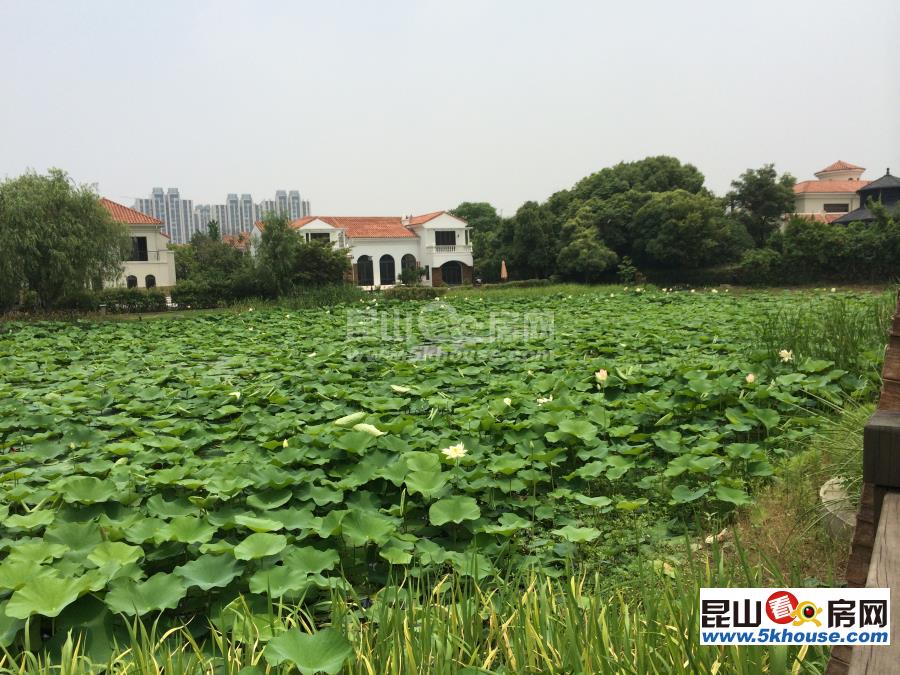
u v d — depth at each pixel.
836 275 28.61
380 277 49.16
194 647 2.40
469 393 7.32
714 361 7.50
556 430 5.21
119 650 2.56
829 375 6.06
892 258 27.19
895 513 1.69
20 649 2.58
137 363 10.26
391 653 2.29
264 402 6.97
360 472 4.33
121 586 2.76
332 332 13.88
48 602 2.57
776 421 5.16
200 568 3.00
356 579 3.37
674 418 5.75
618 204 38.91
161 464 5.16
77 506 3.82
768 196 40.22
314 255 27.12
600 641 2.29
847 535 3.28
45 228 20.06
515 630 2.41
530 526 3.81
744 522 3.91
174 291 25.64
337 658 2.24
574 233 38.12
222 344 12.59
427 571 3.24
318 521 3.58
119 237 22.20
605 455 4.71
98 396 7.45
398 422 5.26
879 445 1.78
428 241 49.00
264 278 25.94
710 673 2.04
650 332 10.91
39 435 5.68
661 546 3.71
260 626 2.67
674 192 35.84
